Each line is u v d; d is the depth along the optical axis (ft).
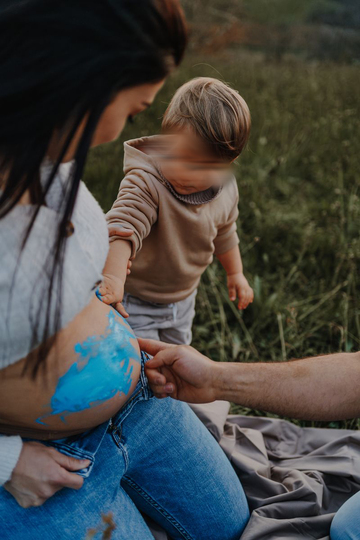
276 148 15.70
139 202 5.31
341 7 44.80
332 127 17.31
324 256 10.94
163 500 4.83
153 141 5.42
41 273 3.02
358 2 44.98
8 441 3.59
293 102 20.42
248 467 5.77
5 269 2.95
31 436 3.84
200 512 4.89
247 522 5.22
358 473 5.82
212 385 4.31
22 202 3.09
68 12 2.61
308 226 11.53
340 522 4.75
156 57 2.81
